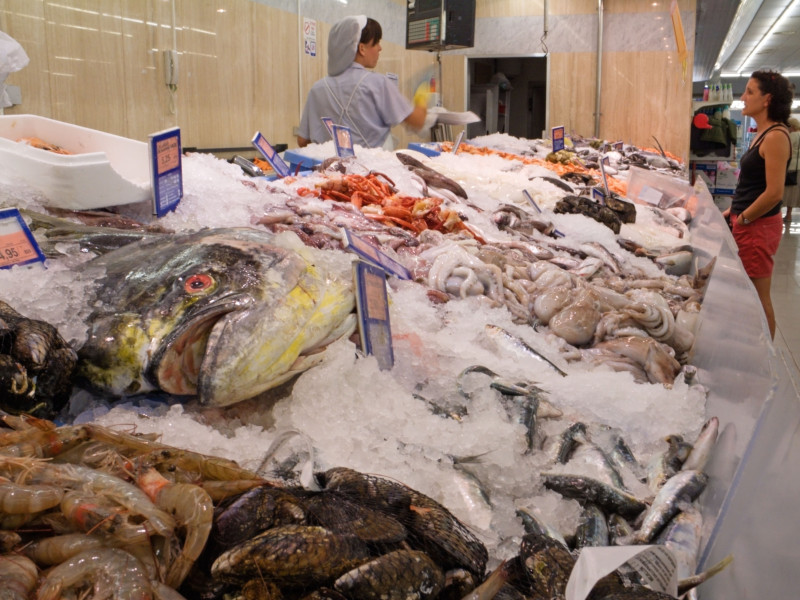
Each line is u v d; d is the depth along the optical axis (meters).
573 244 3.86
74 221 2.32
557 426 1.77
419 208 3.54
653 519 1.45
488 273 2.72
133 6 5.78
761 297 5.22
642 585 1.09
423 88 6.06
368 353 1.79
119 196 2.45
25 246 1.77
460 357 2.04
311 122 6.05
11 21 4.71
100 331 1.53
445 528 1.13
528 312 2.69
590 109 11.57
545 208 4.67
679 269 4.04
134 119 5.95
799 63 26.77
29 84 4.90
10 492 0.93
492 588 1.01
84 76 5.39
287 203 3.19
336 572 0.95
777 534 1.02
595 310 2.56
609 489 1.49
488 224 3.97
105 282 1.66
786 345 5.91
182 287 1.57
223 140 7.12
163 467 1.09
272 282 1.60
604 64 11.36
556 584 1.07
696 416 1.95
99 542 0.92
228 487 1.08
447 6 8.31
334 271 1.90
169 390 1.51
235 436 1.49
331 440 1.43
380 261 2.36
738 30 19.56
